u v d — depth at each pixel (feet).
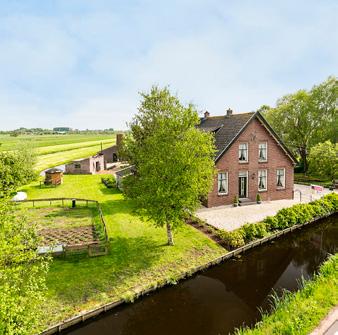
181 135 55.11
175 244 58.49
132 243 59.11
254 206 86.63
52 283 43.78
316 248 63.00
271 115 145.79
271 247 63.05
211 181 57.57
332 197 85.35
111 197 102.32
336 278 41.34
